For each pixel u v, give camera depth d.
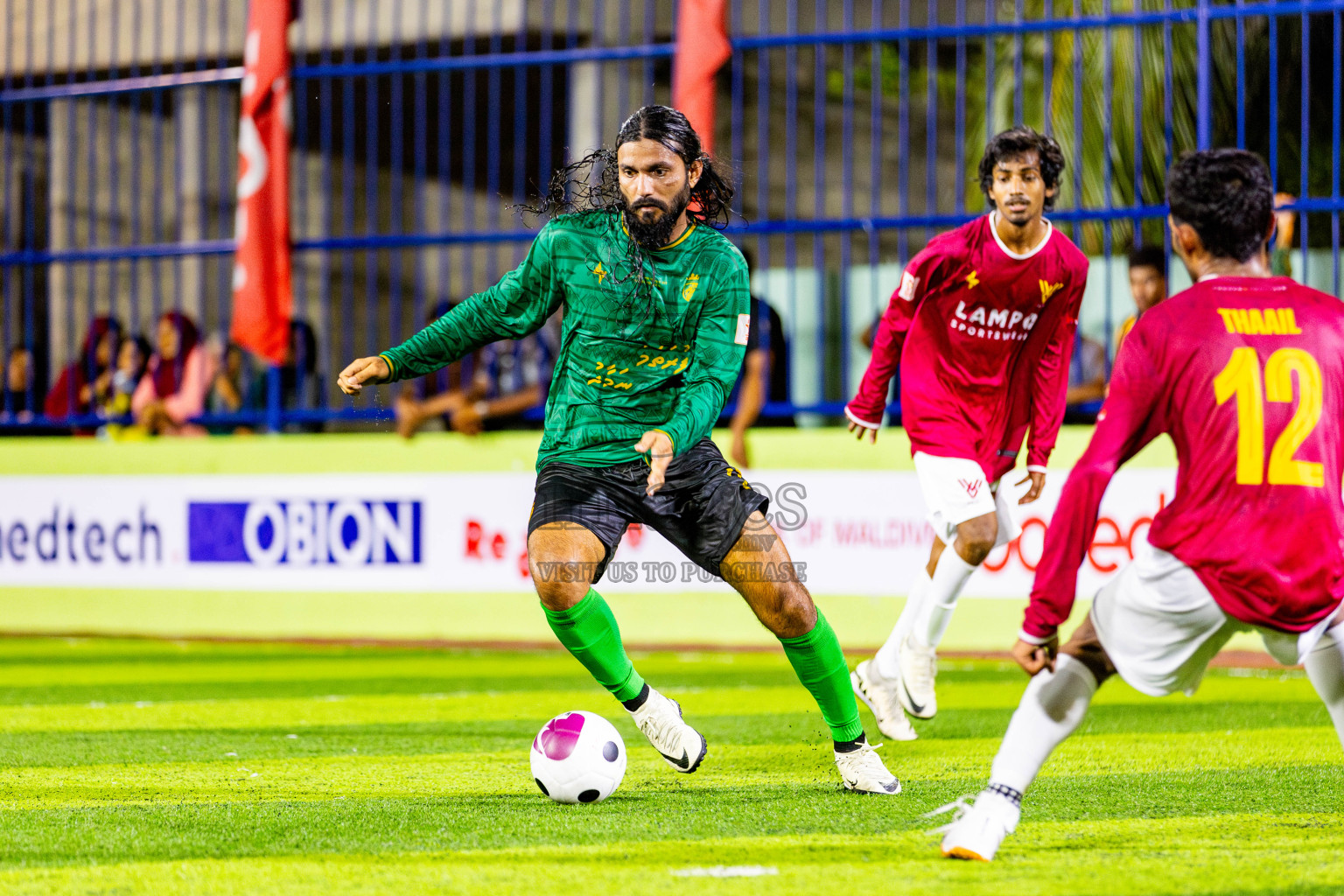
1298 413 9.91
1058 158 16.78
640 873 10.40
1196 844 11.35
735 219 30.23
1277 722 19.17
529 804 13.40
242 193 31.22
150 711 21.17
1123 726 18.83
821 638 13.36
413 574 30.73
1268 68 33.47
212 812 13.05
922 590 17.84
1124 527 26.75
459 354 13.66
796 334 31.64
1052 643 10.22
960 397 17.52
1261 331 10.03
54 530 33.12
